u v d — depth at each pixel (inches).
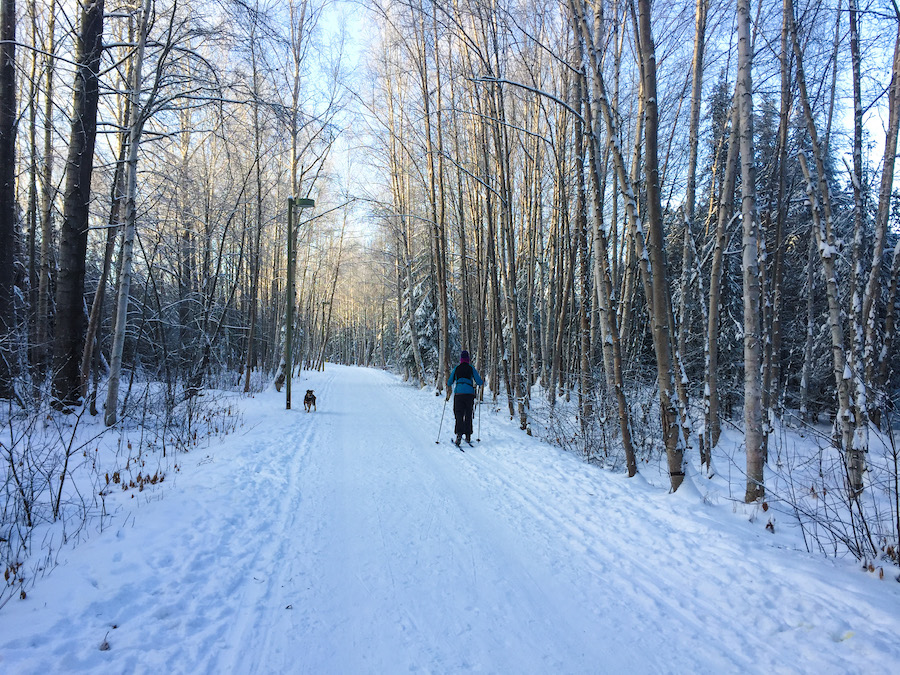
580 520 198.1
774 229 482.3
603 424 336.2
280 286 1196.5
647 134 232.8
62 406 345.7
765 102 414.0
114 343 339.3
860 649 107.4
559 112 494.0
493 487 246.1
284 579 143.1
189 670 100.2
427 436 395.9
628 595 137.6
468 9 438.0
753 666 106.2
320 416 501.0
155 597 125.5
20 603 116.0
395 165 836.0
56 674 93.2
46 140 440.8
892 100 294.8
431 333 945.5
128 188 344.5
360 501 217.9
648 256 251.1
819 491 244.4
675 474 230.1
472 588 140.6
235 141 531.2
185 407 386.9
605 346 331.0
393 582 143.2
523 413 434.9
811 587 134.2
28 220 528.4
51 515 171.8
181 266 653.3
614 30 331.6
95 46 370.3
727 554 158.7
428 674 102.8
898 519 157.4
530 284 682.2
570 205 568.4
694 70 346.0
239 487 223.6
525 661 108.0
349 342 3203.7
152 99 347.6
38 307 421.7
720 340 574.6
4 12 348.2
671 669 105.9
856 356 274.5
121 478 225.0
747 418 217.3
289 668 103.4
